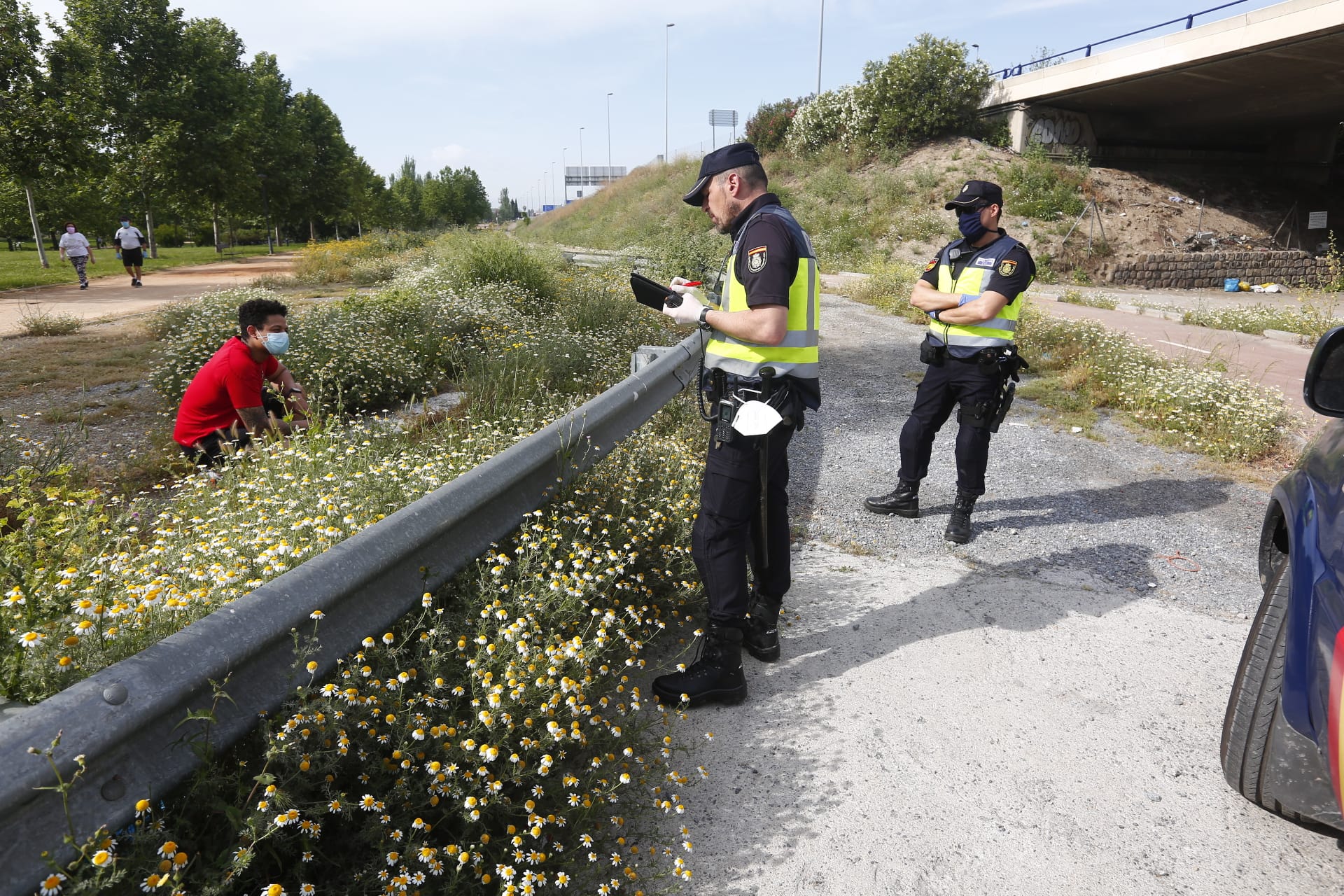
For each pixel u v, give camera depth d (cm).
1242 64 2314
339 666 176
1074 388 718
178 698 134
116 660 156
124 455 473
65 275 2095
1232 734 209
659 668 280
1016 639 306
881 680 278
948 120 3011
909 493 436
